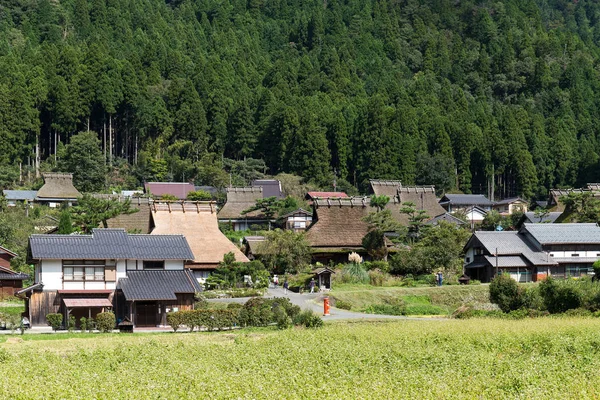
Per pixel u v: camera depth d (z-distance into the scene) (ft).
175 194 450.71
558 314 202.69
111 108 518.78
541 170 542.98
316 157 505.66
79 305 197.16
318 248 311.47
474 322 179.52
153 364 125.80
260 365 122.52
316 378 111.65
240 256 273.54
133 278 205.98
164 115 530.68
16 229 297.12
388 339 150.30
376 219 310.86
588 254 287.69
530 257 280.92
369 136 508.94
